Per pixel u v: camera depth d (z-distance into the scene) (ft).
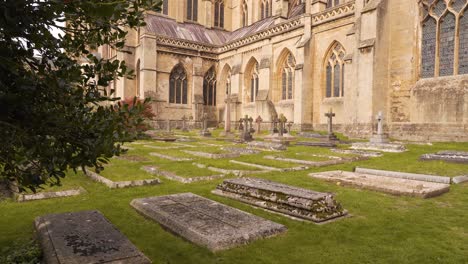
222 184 27.73
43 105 9.72
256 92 146.61
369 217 21.29
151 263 13.50
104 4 8.41
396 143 67.72
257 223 18.26
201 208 20.81
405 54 85.05
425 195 26.40
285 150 59.98
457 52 76.59
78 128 9.52
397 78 86.53
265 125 130.41
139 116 10.65
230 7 188.75
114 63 11.14
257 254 15.23
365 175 34.63
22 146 9.34
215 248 15.40
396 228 19.13
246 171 37.04
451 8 77.51
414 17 83.25
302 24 117.91
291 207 21.54
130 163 43.39
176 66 153.69
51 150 9.52
